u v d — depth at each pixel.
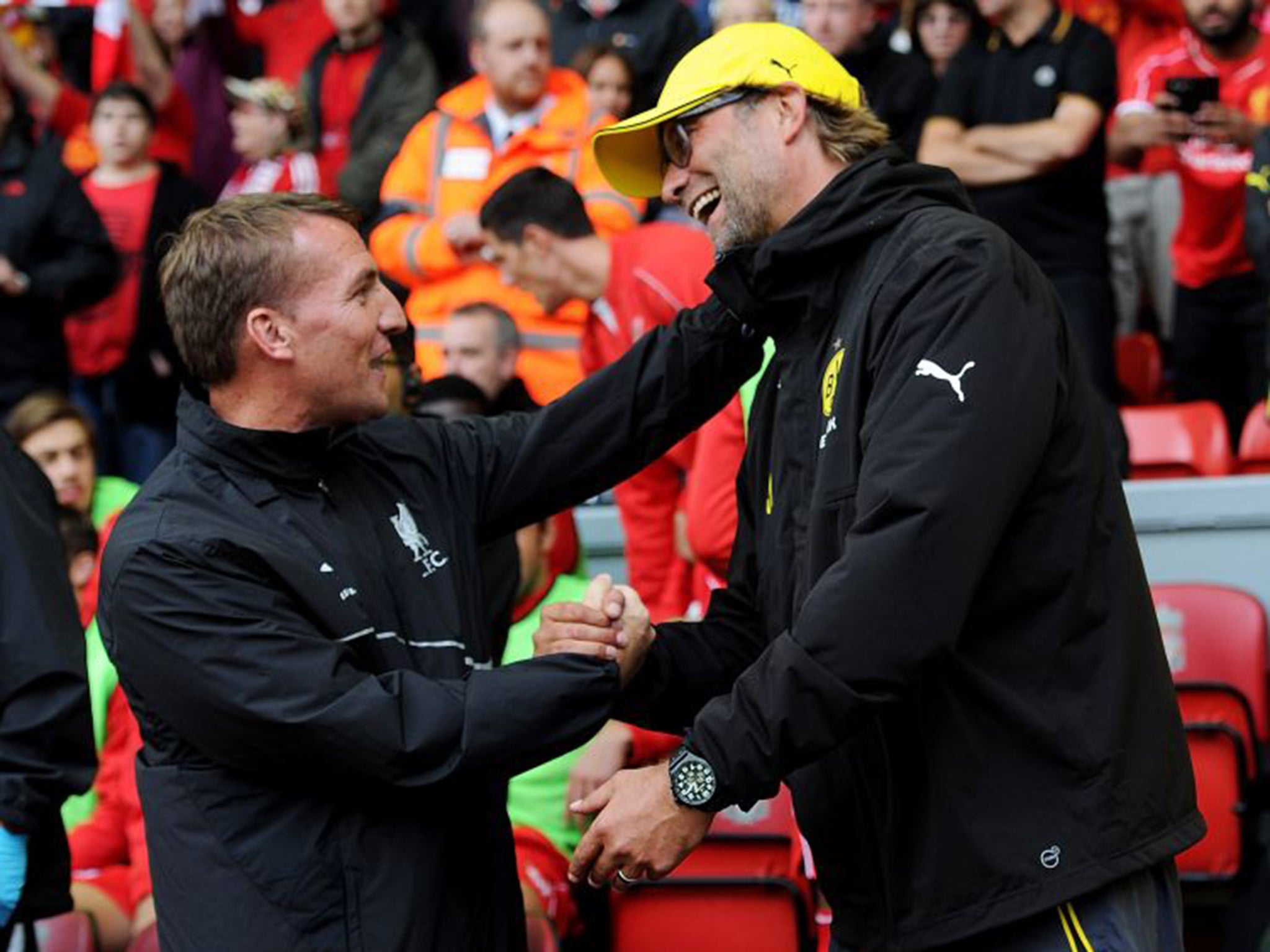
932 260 5.41
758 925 8.28
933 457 5.21
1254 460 11.49
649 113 5.90
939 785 5.48
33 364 13.20
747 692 5.33
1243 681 9.20
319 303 5.65
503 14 12.00
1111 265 13.05
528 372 11.38
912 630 5.18
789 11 14.26
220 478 5.64
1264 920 8.41
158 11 16.08
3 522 7.23
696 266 9.27
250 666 5.41
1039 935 5.49
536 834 8.39
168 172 14.00
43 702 7.14
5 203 13.17
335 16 14.22
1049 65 11.68
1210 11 12.37
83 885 8.79
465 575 5.95
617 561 10.62
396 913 5.50
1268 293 11.80
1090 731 5.46
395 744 5.38
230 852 5.51
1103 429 5.69
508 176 11.23
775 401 6.02
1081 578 5.50
